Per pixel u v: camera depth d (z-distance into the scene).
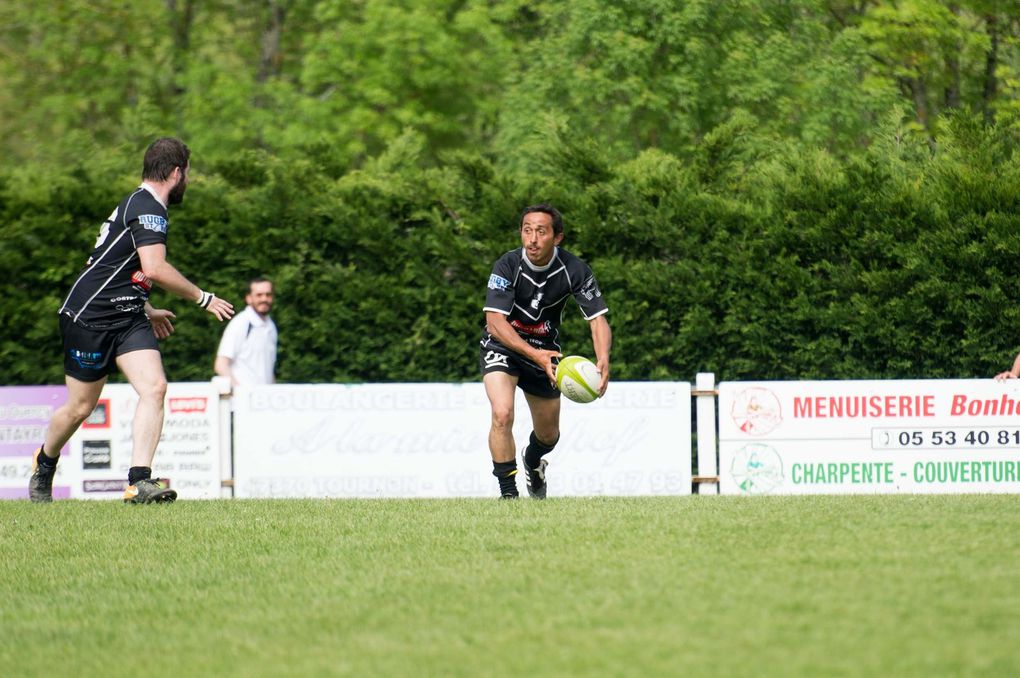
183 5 101.19
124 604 19.30
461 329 46.19
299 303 47.00
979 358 42.69
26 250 47.47
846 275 43.38
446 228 45.91
